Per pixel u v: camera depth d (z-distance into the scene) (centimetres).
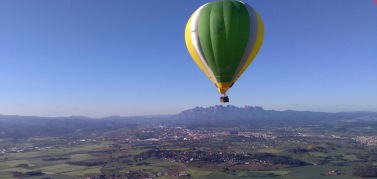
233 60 3819
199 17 3797
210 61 3866
